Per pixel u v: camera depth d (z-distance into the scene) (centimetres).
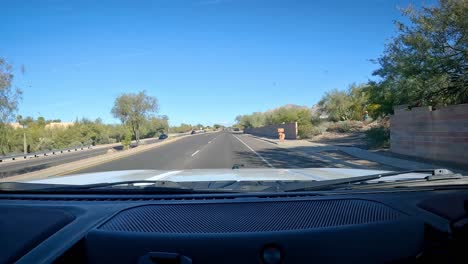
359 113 5400
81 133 7594
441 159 1580
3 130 1978
